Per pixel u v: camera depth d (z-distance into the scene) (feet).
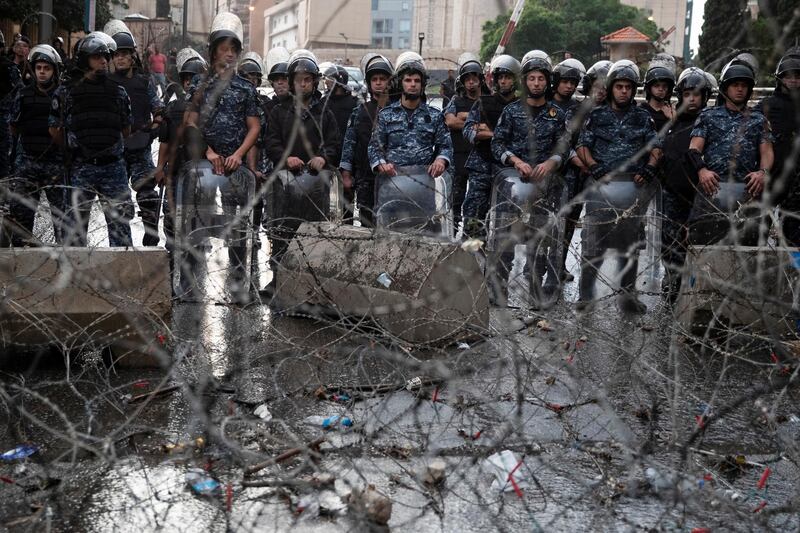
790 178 26.43
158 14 118.52
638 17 179.63
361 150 29.27
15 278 18.01
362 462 13.97
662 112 30.12
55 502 12.52
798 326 22.20
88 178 27.27
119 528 11.85
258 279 26.02
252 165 28.43
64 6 73.20
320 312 23.61
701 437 15.30
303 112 28.19
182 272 24.44
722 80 27.27
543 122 27.73
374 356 19.81
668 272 24.99
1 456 13.93
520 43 164.04
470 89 31.71
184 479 13.30
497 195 26.48
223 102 26.25
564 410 16.46
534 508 12.66
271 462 12.99
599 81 11.86
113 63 30.32
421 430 14.84
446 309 20.01
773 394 18.35
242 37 26.68
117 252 19.16
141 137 29.84
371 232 23.43
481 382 17.71
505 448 14.37
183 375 17.98
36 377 18.35
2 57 34.09
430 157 27.53
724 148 27.35
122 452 14.33
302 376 18.58
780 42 12.05
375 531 11.83
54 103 27.35
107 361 19.34
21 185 26.63
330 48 216.95
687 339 22.18
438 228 27.17
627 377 18.29
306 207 27.35
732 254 21.77
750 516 11.93
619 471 13.82
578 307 23.44
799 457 13.79
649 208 27.22
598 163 27.45
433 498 12.84
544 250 25.58
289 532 11.77
